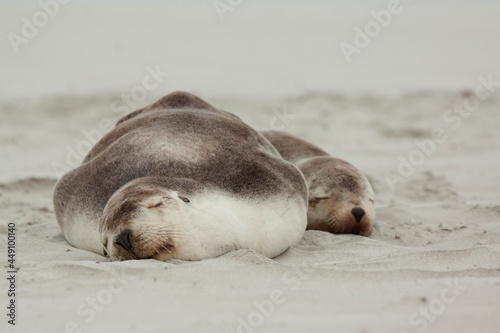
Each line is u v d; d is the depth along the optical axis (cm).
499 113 4022
